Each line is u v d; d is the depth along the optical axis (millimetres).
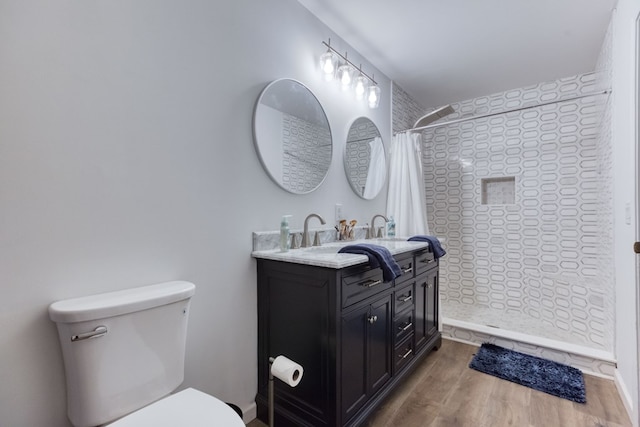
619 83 1742
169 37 1260
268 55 1679
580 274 2660
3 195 885
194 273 1342
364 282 1467
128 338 984
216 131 1427
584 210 2674
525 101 3002
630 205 1531
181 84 1297
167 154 1250
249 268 1573
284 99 1761
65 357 925
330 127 2102
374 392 1542
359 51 2381
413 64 2578
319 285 1342
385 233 2688
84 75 1032
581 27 2061
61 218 985
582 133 2705
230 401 1481
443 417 1573
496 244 3127
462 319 2826
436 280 2324
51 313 903
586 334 2469
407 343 1873
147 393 1031
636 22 1425
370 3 1867
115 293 1068
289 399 1470
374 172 2607
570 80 2785
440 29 2109
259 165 1626
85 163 1034
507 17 1977
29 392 928
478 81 2889
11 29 898
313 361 1375
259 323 1598
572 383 1835
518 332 2398
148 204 1193
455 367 2070
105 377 935
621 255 1731
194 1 1351
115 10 1107
